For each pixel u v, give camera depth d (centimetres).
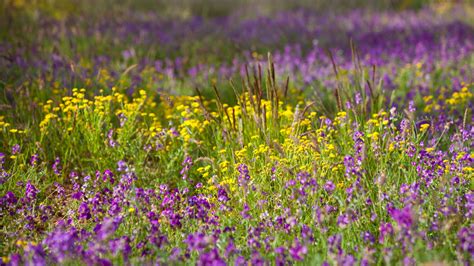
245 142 529
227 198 411
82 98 591
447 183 400
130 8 1420
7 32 925
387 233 353
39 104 583
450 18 1305
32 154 521
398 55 871
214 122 568
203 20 1336
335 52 957
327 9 1591
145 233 378
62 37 916
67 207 461
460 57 834
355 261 343
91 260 328
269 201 430
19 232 401
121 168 438
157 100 695
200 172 512
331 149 478
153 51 912
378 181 391
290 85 726
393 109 485
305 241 354
